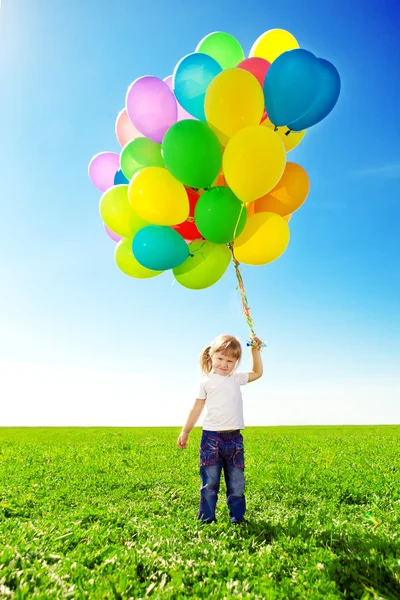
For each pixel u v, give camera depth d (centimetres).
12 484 717
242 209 475
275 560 345
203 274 513
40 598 270
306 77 422
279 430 2200
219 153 449
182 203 468
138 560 338
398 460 915
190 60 467
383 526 445
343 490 629
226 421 471
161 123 475
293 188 508
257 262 512
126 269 555
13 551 339
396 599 281
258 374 514
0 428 2917
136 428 2744
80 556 351
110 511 520
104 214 520
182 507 566
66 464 935
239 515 452
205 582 306
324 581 306
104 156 583
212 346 498
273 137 428
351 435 1698
